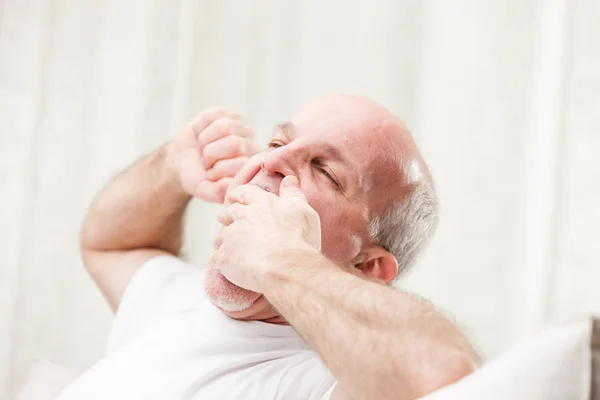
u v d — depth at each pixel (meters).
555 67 1.58
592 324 0.58
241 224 0.88
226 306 1.01
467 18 1.67
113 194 1.42
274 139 1.10
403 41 1.77
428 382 0.65
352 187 1.07
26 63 1.95
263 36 1.90
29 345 1.93
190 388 0.96
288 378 0.96
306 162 1.05
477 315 1.63
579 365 0.56
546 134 1.58
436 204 1.21
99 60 1.95
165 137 1.91
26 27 1.95
